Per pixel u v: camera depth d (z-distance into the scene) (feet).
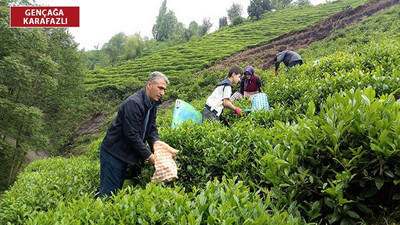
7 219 9.78
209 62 115.44
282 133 8.76
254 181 9.92
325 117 7.87
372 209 7.34
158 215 6.32
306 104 14.79
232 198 6.39
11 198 10.89
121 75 128.57
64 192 11.80
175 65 127.95
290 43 102.83
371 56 20.01
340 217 6.80
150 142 12.23
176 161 11.90
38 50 54.29
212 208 6.05
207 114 16.80
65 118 82.94
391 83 13.21
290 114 14.70
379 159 6.65
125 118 10.83
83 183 13.16
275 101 18.53
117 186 11.54
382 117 7.27
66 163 20.39
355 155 6.92
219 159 11.10
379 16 77.51
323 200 7.27
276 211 6.67
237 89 28.30
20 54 49.11
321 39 92.48
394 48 19.79
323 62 23.09
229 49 132.67
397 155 6.52
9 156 49.03
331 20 108.47
